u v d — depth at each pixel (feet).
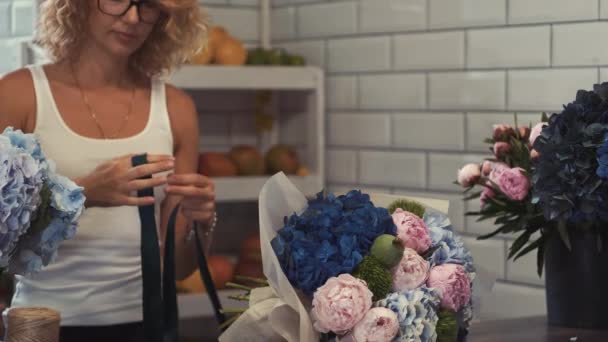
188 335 11.35
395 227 5.47
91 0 7.89
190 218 7.88
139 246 8.05
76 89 8.14
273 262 5.16
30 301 7.90
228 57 10.97
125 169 7.39
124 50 7.97
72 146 7.98
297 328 5.28
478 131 9.52
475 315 5.97
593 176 6.69
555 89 8.74
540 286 8.86
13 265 5.57
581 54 8.50
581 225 7.05
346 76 11.13
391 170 10.56
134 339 8.09
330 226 5.32
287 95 12.05
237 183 11.00
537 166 6.80
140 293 8.10
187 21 8.56
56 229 5.55
